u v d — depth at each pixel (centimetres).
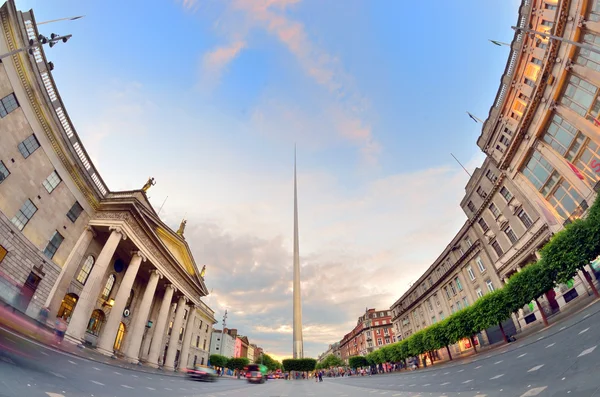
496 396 765
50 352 1480
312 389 2266
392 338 9944
